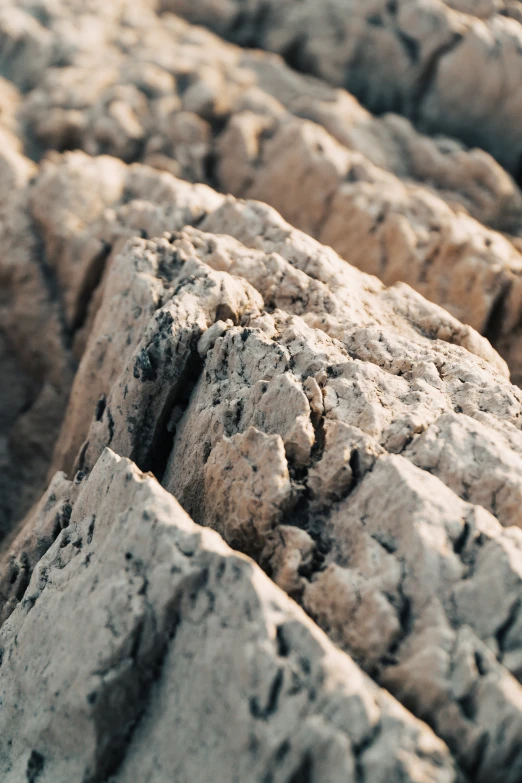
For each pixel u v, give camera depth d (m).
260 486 5.49
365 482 5.38
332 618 4.90
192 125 14.91
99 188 12.84
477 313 10.59
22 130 15.35
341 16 16.67
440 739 4.27
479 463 5.49
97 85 15.83
